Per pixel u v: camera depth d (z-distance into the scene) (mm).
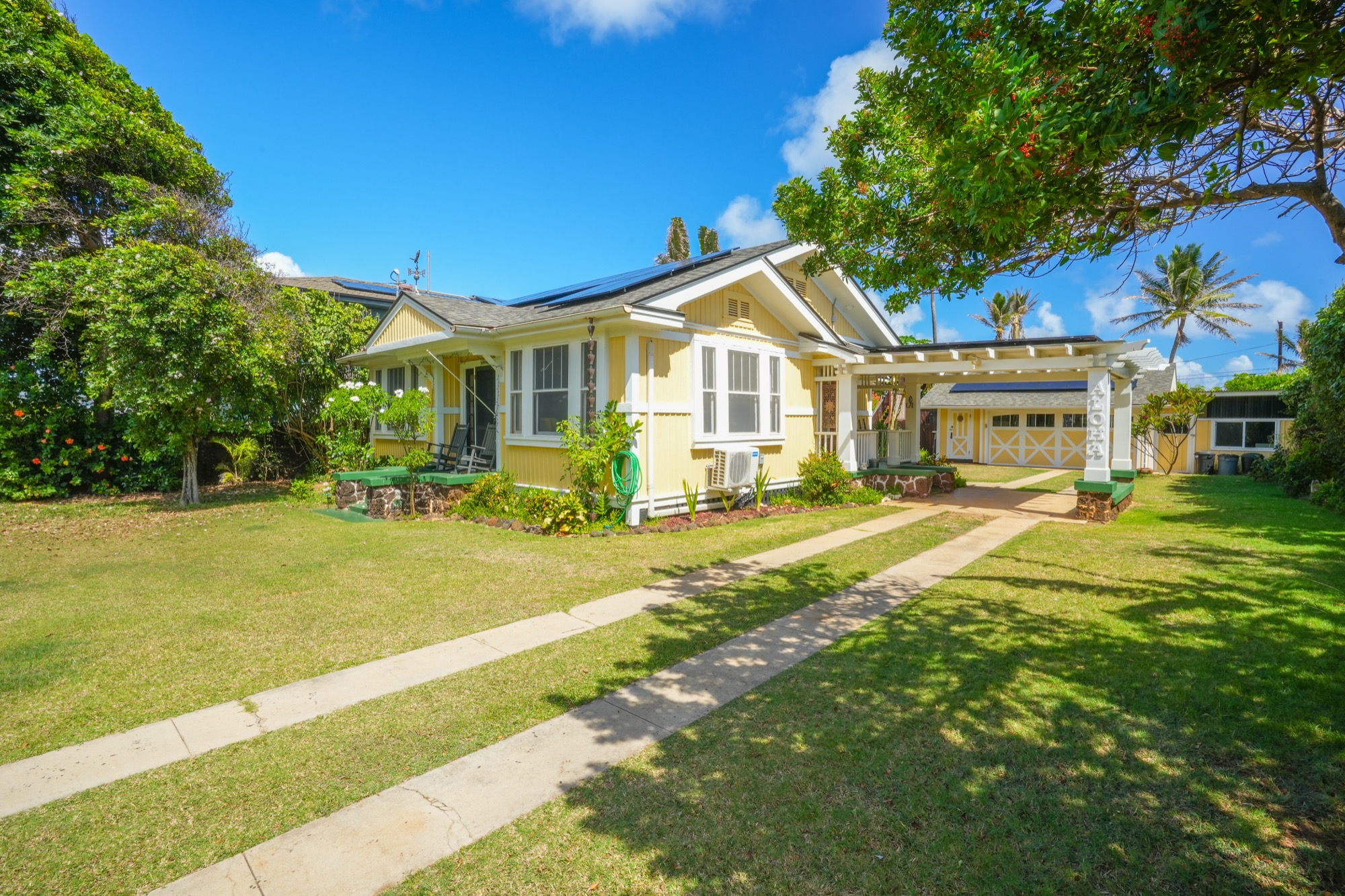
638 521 9469
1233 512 10953
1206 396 20250
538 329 9961
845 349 12492
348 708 3709
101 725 3520
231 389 11703
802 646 4664
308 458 16906
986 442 25750
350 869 2383
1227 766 3055
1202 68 2557
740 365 11406
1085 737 3322
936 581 6504
